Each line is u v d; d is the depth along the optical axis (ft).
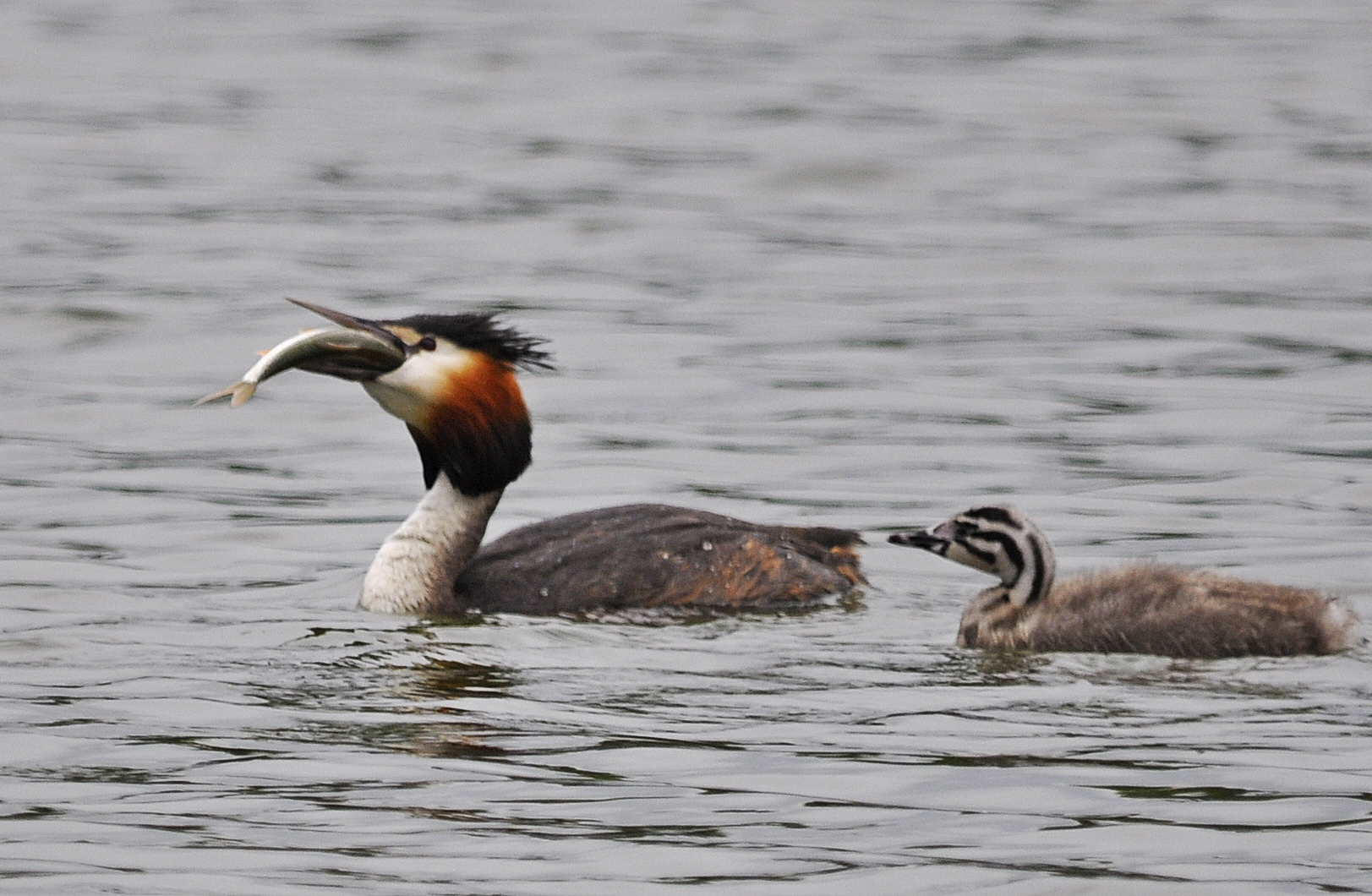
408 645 39.81
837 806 29.99
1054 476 55.77
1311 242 91.40
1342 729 33.73
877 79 143.43
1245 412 62.80
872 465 57.31
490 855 28.07
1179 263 87.71
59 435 60.85
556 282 84.84
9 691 36.04
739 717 34.55
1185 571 41.27
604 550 44.14
